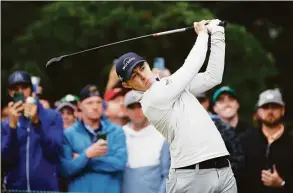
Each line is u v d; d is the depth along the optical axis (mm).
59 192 25656
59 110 29000
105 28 39875
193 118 19844
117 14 39500
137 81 20312
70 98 29031
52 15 40438
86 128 26078
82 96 26219
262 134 26156
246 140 26172
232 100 27938
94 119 26078
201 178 19828
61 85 40562
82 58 40438
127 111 26781
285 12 45219
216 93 28078
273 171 25844
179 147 19891
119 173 26016
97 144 25516
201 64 19875
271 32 45531
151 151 26172
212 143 19766
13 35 43312
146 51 39719
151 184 26031
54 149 25750
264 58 40344
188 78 19750
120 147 25984
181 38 39625
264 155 25938
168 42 39688
